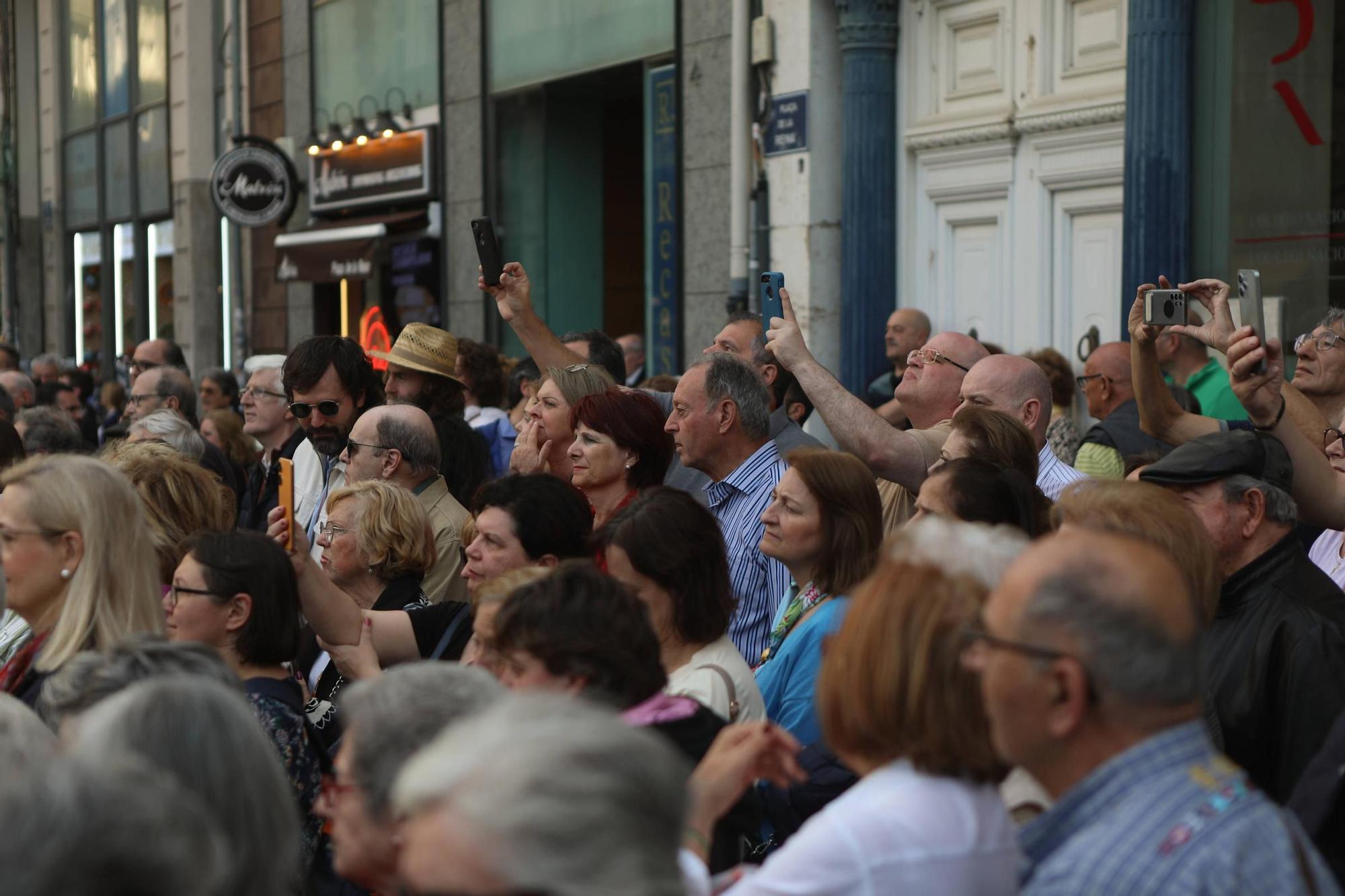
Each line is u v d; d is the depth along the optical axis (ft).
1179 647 7.72
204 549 13.69
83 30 92.07
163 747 7.85
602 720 6.21
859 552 14.53
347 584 17.62
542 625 10.90
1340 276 26.43
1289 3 26.91
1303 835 7.82
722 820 11.78
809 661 13.89
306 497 24.41
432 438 21.06
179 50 77.77
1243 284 14.70
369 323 58.80
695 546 13.26
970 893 8.35
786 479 14.76
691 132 41.22
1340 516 14.82
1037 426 18.54
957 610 8.64
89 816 5.70
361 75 59.00
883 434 17.53
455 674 9.38
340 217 60.29
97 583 13.71
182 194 78.18
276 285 66.74
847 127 35.99
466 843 5.81
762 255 38.06
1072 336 31.78
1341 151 26.25
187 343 78.02
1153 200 28.45
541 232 48.93
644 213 46.47
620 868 5.78
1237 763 12.85
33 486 13.84
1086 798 7.82
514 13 49.70
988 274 33.88
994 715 7.97
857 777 12.24
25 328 102.99
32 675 13.70
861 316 36.01
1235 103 27.84
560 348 22.82
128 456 19.02
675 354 42.37
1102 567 7.80
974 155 33.78
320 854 13.15
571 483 18.47
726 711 12.85
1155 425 17.17
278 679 13.66
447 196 53.47
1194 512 12.69
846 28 35.76
